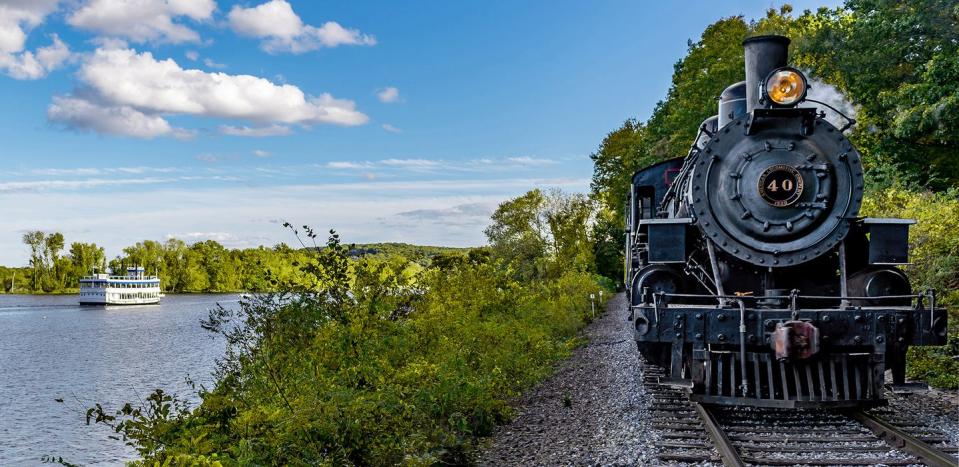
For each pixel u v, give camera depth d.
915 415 7.94
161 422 6.20
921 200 14.20
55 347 41.47
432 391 7.79
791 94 7.87
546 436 7.66
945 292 11.84
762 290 8.19
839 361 7.37
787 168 7.86
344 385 7.21
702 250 8.62
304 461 5.89
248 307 8.08
